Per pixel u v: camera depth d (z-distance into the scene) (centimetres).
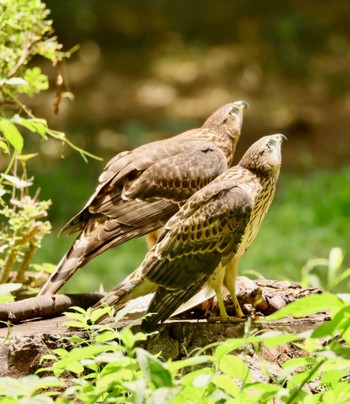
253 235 935
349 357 650
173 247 873
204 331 879
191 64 4097
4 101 1107
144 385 657
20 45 1103
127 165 1093
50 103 3588
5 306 924
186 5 4619
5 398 705
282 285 1027
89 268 1995
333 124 3419
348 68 3953
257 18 4453
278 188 2677
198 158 1110
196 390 691
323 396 738
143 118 3581
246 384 689
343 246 2075
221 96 3778
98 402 738
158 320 861
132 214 1075
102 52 4250
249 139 3262
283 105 3616
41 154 3066
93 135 3378
